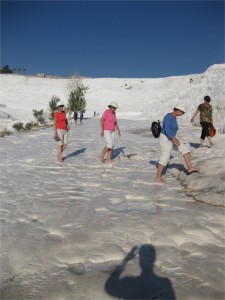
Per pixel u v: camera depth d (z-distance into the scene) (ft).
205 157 31.53
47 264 13.34
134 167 32.40
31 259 13.73
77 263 13.46
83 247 14.69
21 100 197.98
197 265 13.25
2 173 29.63
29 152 42.45
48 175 28.91
